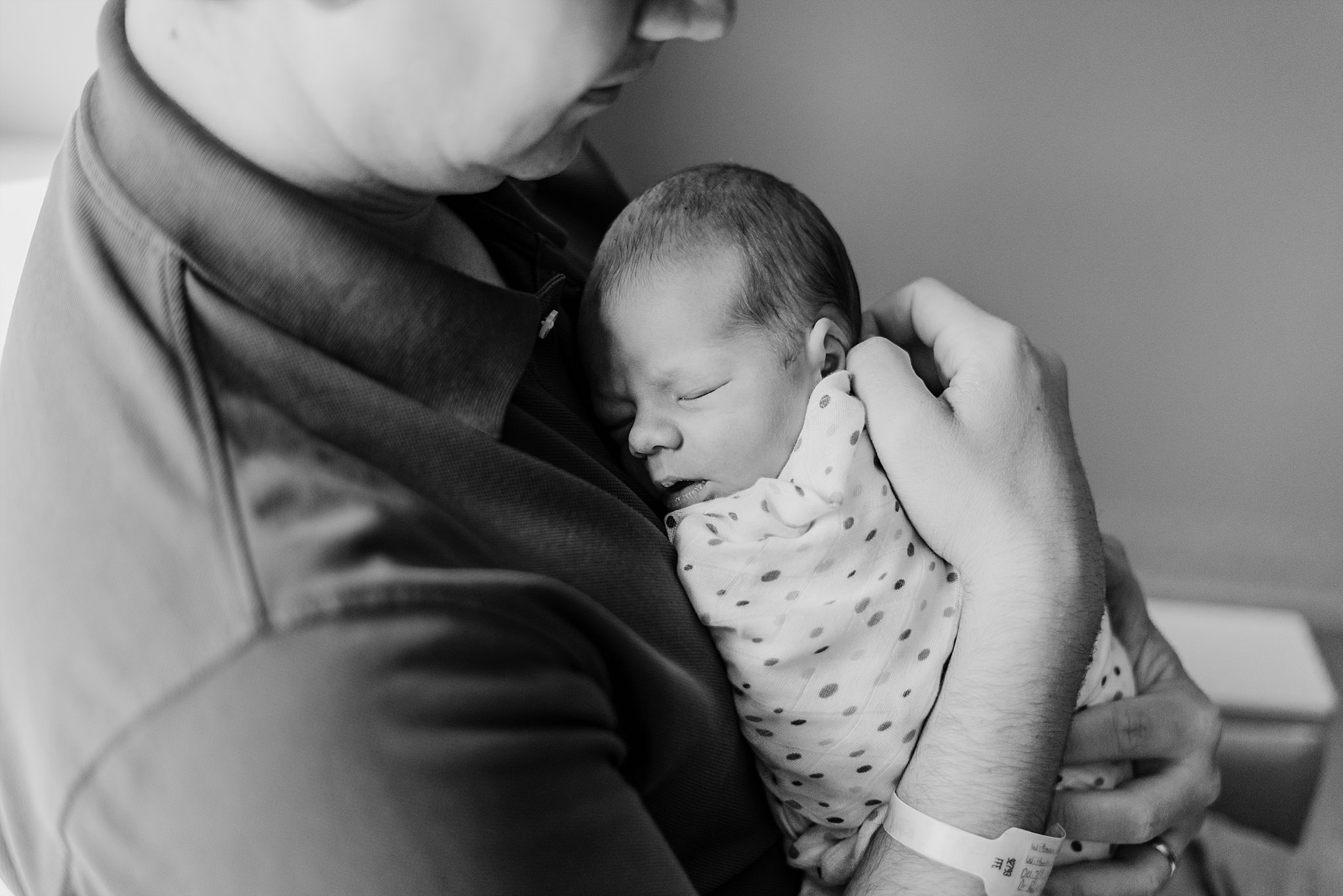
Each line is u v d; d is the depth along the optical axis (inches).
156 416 21.5
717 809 31.6
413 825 20.2
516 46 23.0
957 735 32.0
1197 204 72.1
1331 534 80.8
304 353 23.2
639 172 73.5
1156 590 82.8
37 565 22.7
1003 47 68.8
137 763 20.8
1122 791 36.3
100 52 24.9
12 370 25.1
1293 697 55.9
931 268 75.8
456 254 31.7
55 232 25.2
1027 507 33.5
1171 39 67.7
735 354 34.5
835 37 69.0
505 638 22.1
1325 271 72.9
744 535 32.7
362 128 24.1
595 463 30.4
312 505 21.1
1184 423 78.7
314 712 19.7
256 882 20.6
